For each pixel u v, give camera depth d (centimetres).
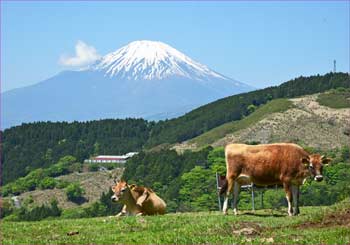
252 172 2386
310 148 16300
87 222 2200
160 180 14538
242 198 8438
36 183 18288
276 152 2370
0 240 1852
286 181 2348
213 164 14275
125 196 2519
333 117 19138
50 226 2117
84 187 17950
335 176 9831
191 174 13238
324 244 1588
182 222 2081
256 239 1683
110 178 18912
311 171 2334
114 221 2180
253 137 18888
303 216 2144
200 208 11344
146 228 1995
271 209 2672
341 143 17012
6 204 15362
